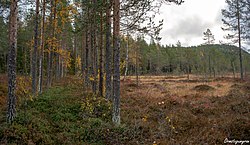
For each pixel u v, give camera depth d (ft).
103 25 62.34
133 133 33.32
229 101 53.83
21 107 45.14
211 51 225.76
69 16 75.46
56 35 94.99
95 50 67.26
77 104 48.19
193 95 66.18
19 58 160.66
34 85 57.57
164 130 34.91
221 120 38.93
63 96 58.95
